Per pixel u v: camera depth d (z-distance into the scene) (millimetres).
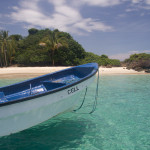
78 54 37406
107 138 4316
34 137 4379
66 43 35656
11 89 5066
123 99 8438
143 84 13305
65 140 4219
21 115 3826
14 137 4371
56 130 4797
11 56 36688
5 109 3465
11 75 19891
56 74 6527
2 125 3660
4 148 3824
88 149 3789
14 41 39094
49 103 4250
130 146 3914
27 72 23453
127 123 5301
